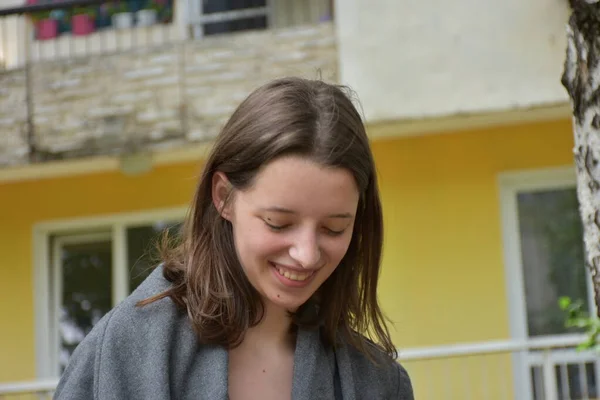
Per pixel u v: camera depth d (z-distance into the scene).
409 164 6.71
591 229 1.97
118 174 7.25
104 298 7.27
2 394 6.34
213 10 7.30
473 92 6.13
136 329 1.65
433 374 6.22
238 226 1.62
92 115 6.76
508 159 6.61
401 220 6.66
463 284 6.54
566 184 6.59
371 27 6.30
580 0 1.94
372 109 6.23
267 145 1.55
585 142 1.97
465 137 6.67
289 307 1.66
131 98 6.71
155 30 7.40
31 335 7.25
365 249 1.83
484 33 6.15
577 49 1.98
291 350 1.79
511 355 6.18
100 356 1.63
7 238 7.36
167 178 7.17
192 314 1.67
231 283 1.70
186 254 1.75
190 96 6.63
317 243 1.58
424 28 6.23
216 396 1.63
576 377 6.21
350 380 1.80
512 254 6.59
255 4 7.28
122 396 1.60
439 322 6.53
